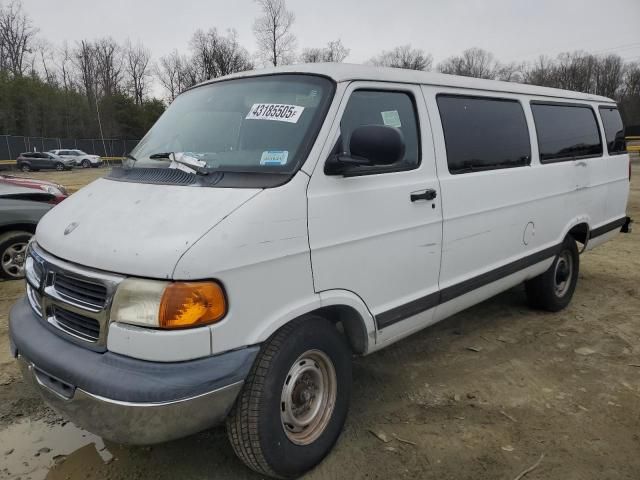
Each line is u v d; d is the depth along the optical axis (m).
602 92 66.69
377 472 2.93
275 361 2.58
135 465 3.00
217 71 61.78
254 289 2.47
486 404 3.63
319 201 2.74
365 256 3.02
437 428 3.35
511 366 4.21
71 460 3.05
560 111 5.03
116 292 2.33
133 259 2.32
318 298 2.78
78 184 24.42
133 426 2.27
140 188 2.84
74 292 2.52
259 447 2.59
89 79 69.06
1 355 4.42
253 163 2.79
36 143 47.31
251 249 2.44
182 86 65.19
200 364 2.32
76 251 2.53
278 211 2.55
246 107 3.18
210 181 2.71
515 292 6.07
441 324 5.11
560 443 3.19
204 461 3.03
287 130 2.89
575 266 5.44
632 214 11.58
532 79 68.88
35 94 55.56
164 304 2.25
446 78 3.78
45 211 6.64
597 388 3.85
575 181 5.05
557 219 4.86
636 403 3.64
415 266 3.38
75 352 2.45
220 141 3.10
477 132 3.91
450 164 3.62
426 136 3.46
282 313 2.60
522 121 4.45
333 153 2.84
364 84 3.12
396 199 3.18
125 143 55.34
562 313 5.40
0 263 6.41
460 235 3.71
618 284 6.41
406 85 3.40
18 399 3.71
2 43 64.56
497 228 4.07
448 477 2.90
